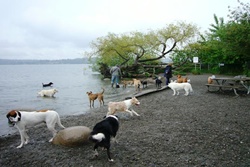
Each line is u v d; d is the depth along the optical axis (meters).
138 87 18.89
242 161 5.06
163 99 12.95
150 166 4.99
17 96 18.12
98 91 19.45
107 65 31.81
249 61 24.83
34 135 7.67
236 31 16.45
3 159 5.82
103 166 5.11
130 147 6.07
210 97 12.86
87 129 6.62
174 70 31.91
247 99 11.80
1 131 8.76
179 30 26.91
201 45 29.39
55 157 5.72
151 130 7.40
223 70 31.77
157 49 28.95
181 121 8.30
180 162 5.11
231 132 6.88
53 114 6.72
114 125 5.74
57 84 27.59
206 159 5.20
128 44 27.75
